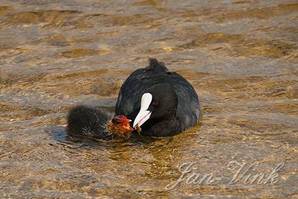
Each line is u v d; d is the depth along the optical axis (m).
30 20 23.81
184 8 24.39
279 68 20.89
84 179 15.53
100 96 19.59
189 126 17.72
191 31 23.03
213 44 22.36
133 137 17.52
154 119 17.28
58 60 21.52
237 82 20.09
